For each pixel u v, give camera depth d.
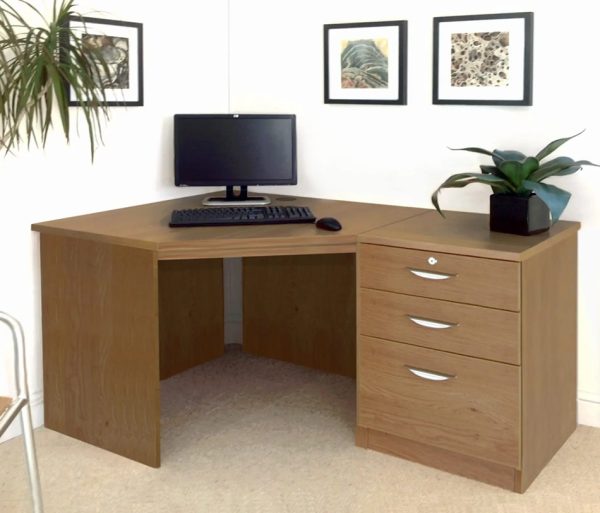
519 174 2.62
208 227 2.80
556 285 2.69
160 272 3.42
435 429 2.63
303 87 3.41
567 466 2.69
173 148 3.36
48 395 2.96
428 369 2.61
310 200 3.39
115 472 2.66
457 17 2.99
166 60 3.29
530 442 2.55
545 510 2.42
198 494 2.52
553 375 2.72
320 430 2.97
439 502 2.47
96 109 2.76
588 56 2.79
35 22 2.79
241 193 3.35
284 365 3.66
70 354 2.86
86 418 2.85
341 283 3.47
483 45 2.96
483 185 3.04
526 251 2.42
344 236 2.68
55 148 2.91
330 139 3.38
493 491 2.53
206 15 3.45
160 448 2.78
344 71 3.28
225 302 3.91
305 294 3.58
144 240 2.58
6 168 2.76
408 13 3.11
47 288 2.88
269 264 3.66
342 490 2.54
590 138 2.83
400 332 2.64
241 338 3.93
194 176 3.29
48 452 2.80
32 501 2.08
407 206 3.24
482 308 2.48
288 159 3.32
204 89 3.48
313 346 3.60
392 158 3.24
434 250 2.53
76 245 2.76
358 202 3.34
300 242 2.66
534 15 2.86
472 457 2.60
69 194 2.98
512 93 2.93
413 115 3.16
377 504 2.46
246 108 3.56
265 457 2.76
